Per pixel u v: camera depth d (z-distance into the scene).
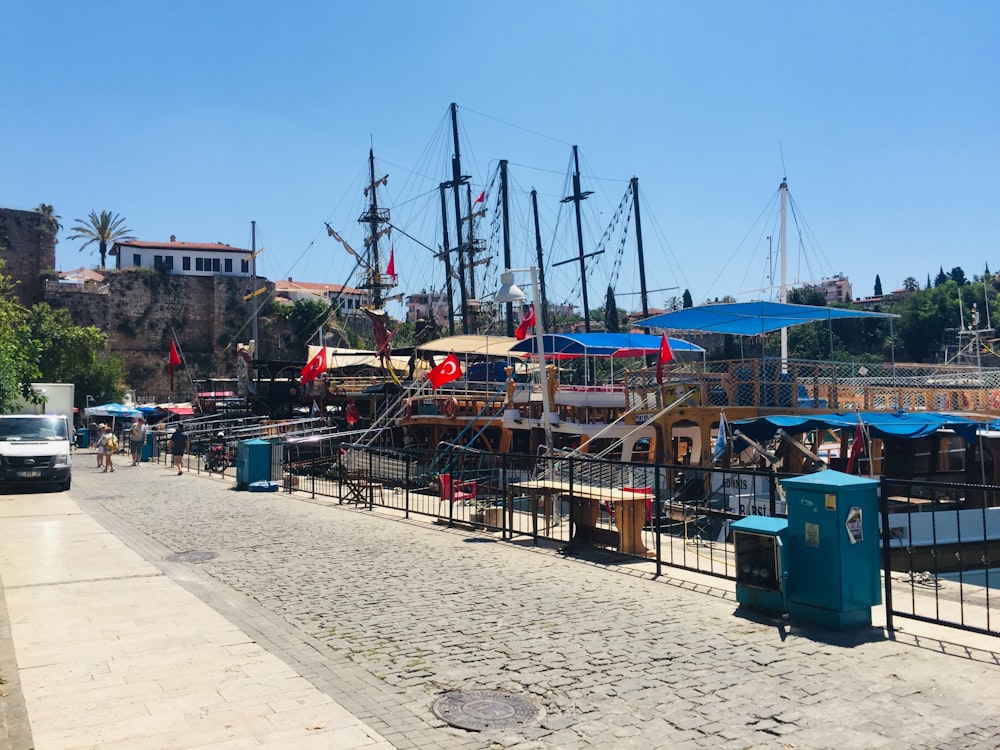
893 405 22.33
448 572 11.17
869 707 5.98
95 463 34.69
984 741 5.36
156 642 7.76
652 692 6.33
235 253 93.25
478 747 5.30
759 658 7.18
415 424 28.75
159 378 84.69
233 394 53.59
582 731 5.57
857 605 8.12
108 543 13.66
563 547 12.77
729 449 18.08
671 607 9.10
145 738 5.42
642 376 22.05
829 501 8.12
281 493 21.98
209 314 88.31
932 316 101.94
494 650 7.48
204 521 16.41
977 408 23.34
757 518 9.12
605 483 16.00
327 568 11.48
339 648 7.56
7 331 27.42
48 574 11.06
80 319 80.25
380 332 35.56
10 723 5.64
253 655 7.34
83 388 65.12
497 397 26.66
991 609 9.70
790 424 17.70
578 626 8.30
